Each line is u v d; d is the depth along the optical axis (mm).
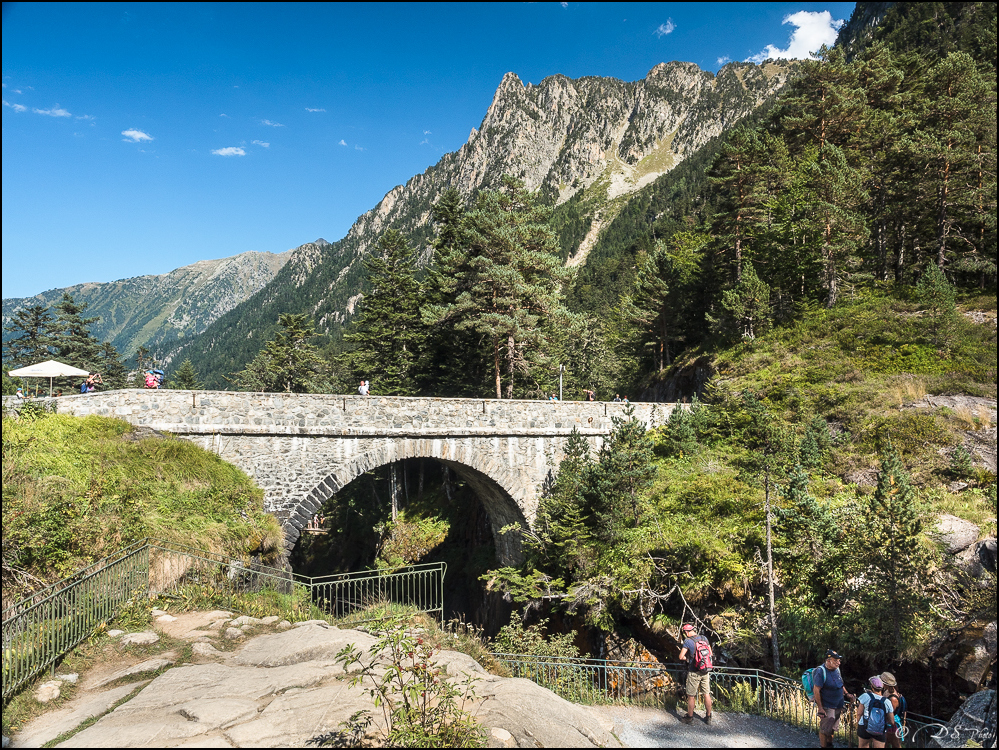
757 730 9977
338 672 8539
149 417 16219
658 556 18453
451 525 34656
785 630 15023
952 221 30141
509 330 28328
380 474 42062
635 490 20203
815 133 39875
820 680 9305
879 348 26266
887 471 14141
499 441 22562
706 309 38906
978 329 25047
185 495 14977
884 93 40969
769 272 34594
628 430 20625
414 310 36906
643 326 42562
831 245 30047
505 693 7996
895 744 9055
